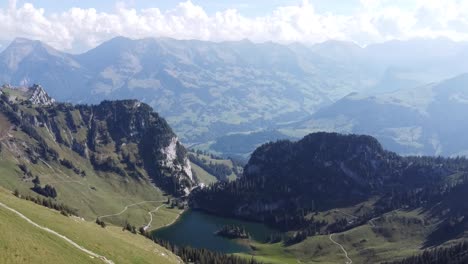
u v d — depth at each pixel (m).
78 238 131.62
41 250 101.88
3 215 115.94
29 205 153.50
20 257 92.38
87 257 117.25
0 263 85.75
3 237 97.19
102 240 145.38
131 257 142.38
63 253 109.12
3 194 155.50
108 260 126.19
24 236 105.38
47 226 128.12
